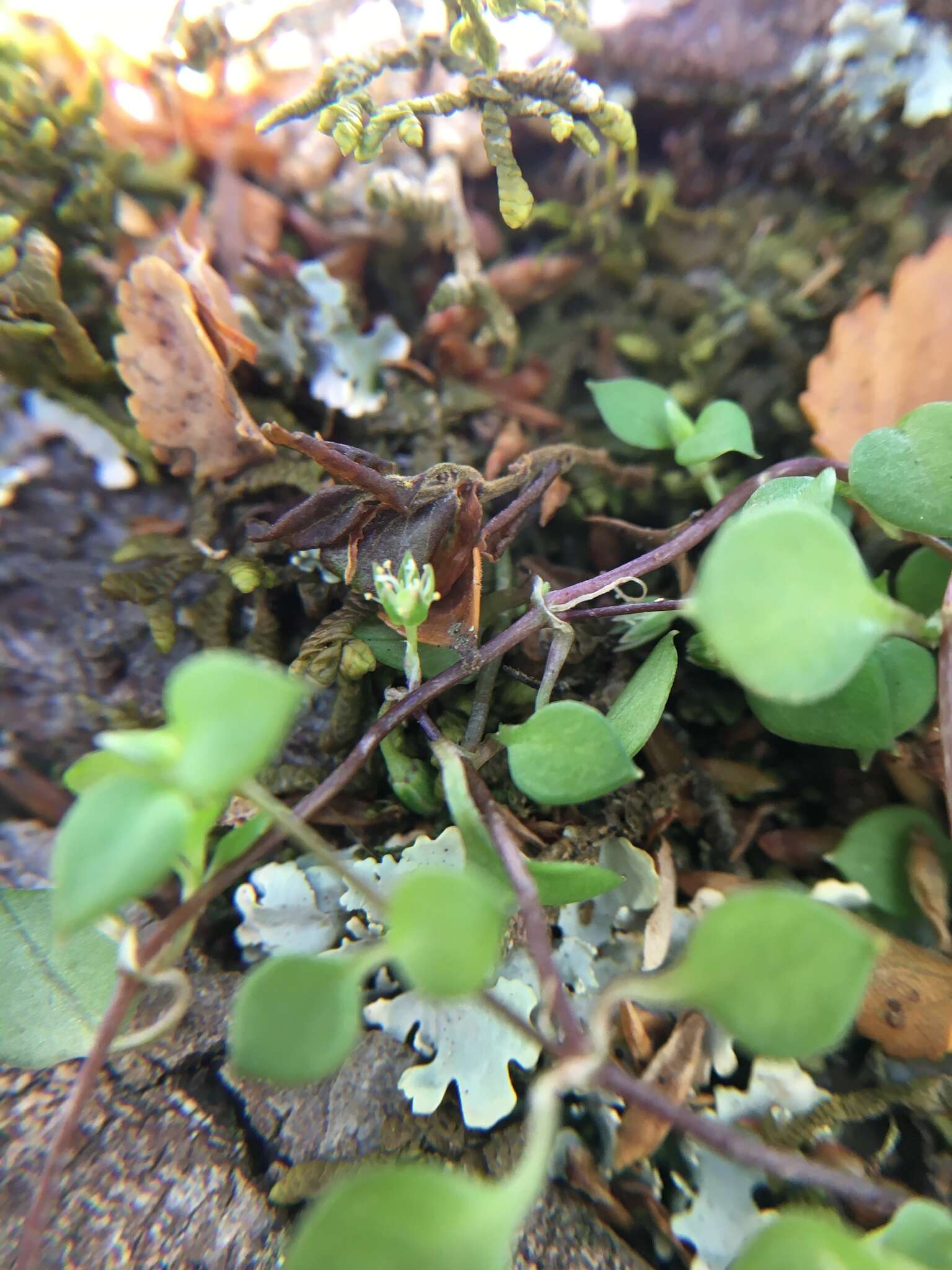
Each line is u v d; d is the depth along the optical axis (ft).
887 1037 0.17
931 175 0.22
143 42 0.22
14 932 0.17
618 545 0.23
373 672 0.20
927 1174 0.16
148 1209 0.16
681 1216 0.16
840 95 0.21
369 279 0.23
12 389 0.21
